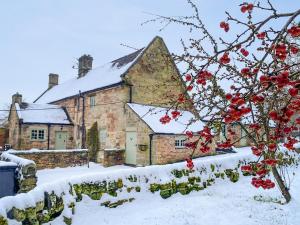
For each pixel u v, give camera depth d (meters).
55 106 29.47
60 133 27.22
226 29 2.86
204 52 4.56
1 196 10.56
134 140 20.11
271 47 2.53
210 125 3.14
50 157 18.58
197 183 11.13
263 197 9.78
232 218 8.05
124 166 19.81
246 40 2.70
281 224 7.47
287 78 2.12
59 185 8.19
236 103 2.31
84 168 19.03
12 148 27.34
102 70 28.09
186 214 8.41
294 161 16.14
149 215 8.48
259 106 4.61
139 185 9.88
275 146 2.86
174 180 10.52
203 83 2.91
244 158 13.64
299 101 2.41
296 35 2.38
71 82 33.47
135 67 21.94
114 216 8.47
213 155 20.69
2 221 6.21
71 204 8.16
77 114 27.14
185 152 19.48
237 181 12.44
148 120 19.42
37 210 7.13
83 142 25.73
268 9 2.62
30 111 27.03
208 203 9.32
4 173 10.69
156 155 18.23
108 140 22.70
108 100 22.95
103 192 9.05
